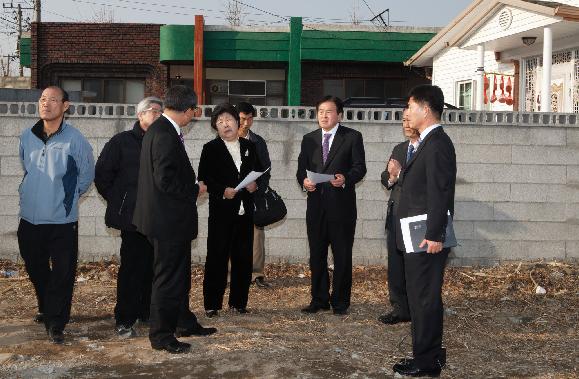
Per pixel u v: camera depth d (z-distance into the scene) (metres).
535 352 5.70
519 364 5.38
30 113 8.53
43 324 6.28
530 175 8.69
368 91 23.11
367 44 21.89
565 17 12.20
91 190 8.62
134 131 5.97
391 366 5.25
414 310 4.99
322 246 6.79
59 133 5.77
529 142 8.66
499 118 8.66
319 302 6.87
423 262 4.92
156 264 5.40
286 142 8.60
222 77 23.12
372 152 8.61
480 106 15.43
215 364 5.17
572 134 8.69
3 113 8.52
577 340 6.05
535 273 8.28
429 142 4.90
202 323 6.38
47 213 5.66
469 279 8.16
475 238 8.70
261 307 7.08
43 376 4.89
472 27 15.18
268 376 4.95
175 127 5.39
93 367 5.09
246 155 6.63
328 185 6.65
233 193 6.38
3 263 8.56
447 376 5.08
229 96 23.20
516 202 8.70
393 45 22.00
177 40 21.64
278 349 5.56
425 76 21.62
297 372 5.04
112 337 5.92
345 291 6.77
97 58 22.70
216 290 6.57
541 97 13.92
